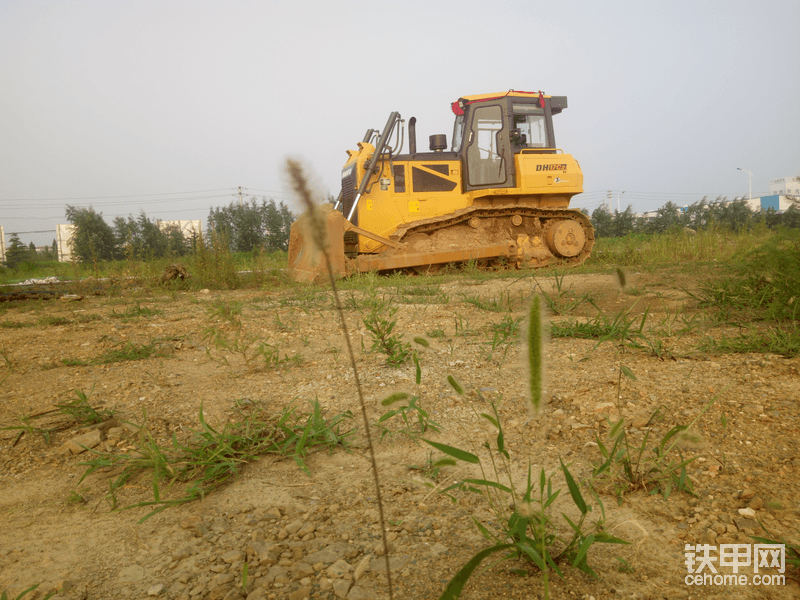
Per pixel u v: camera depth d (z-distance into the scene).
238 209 50.16
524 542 1.49
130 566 1.64
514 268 12.62
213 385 3.59
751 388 2.81
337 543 1.70
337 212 10.48
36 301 9.73
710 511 1.75
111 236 43.41
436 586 1.47
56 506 2.06
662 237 14.48
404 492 2.03
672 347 3.82
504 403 2.91
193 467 2.30
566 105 12.83
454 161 12.36
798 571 1.44
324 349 4.46
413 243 11.80
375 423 2.76
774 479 1.90
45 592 1.51
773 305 4.39
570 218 13.18
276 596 1.46
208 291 10.56
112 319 6.78
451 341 4.42
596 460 2.17
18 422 2.97
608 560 1.54
